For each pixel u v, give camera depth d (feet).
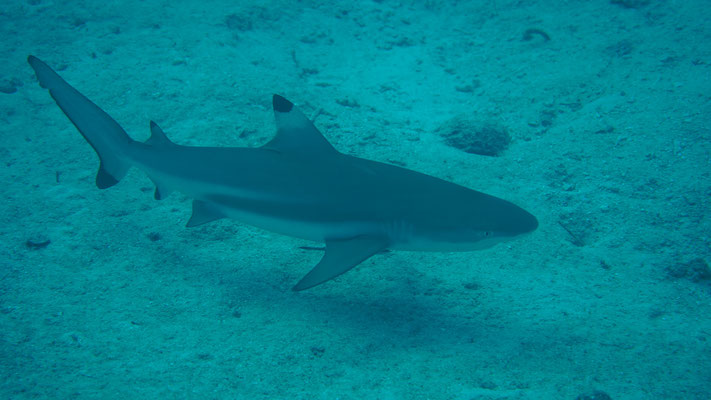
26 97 26.94
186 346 11.37
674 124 21.62
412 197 11.78
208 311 12.91
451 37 39.14
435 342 11.81
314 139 12.92
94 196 18.81
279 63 31.99
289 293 13.89
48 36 32.78
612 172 19.67
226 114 24.72
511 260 15.56
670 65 26.99
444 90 31.78
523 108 27.25
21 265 14.17
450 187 12.16
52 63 29.43
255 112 25.32
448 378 10.41
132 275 14.32
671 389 9.52
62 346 10.84
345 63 34.91
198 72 28.45
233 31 33.88
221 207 13.41
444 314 12.96
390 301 13.58
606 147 21.40
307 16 39.63
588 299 13.42
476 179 20.67
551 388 9.85
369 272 15.12
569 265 15.16
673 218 16.60
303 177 12.51
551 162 21.15
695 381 9.72
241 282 14.34
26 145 22.67
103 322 12.00
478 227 11.02
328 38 37.60
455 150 23.49
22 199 18.17
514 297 13.65
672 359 10.57
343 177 12.36
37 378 9.57
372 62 35.47
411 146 23.68
